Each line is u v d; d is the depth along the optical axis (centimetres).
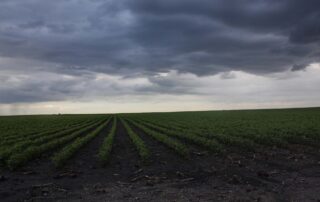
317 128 4103
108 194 1300
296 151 2555
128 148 2812
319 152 2500
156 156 2314
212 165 1950
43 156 2395
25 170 1850
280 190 1344
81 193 1320
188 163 2022
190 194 1282
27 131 5000
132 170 1820
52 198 1252
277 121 6278
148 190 1355
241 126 4953
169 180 1548
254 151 2545
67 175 1661
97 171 1802
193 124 5881
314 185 1436
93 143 3250
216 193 1296
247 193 1295
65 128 5638
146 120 8450
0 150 2570
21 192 1351
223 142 3072
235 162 2041
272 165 1956
